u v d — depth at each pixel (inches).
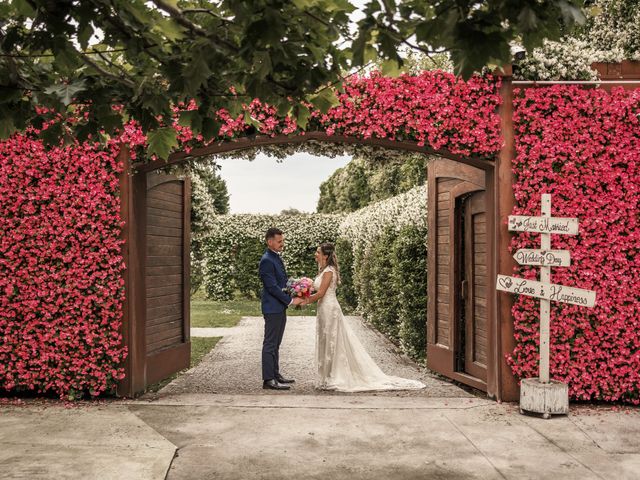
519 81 233.0
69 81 118.5
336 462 168.4
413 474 159.3
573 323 229.8
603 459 171.0
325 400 241.0
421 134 231.1
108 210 236.4
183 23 102.5
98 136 131.3
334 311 271.3
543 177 231.8
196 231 464.4
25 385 239.5
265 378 268.5
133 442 183.8
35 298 235.8
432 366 295.6
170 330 292.5
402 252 350.6
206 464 166.7
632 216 229.3
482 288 258.1
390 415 216.2
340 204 1195.9
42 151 234.5
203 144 231.8
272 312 269.9
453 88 231.8
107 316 236.2
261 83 113.2
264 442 185.9
